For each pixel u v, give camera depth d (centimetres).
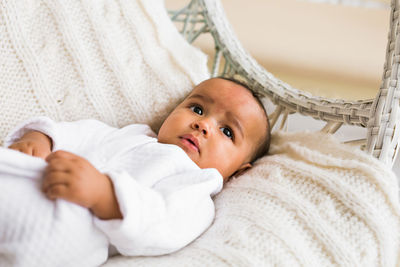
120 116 98
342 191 69
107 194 55
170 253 66
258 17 196
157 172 74
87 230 56
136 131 90
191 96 95
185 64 105
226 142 87
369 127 75
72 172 52
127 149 78
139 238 58
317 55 195
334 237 65
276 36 198
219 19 123
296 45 197
